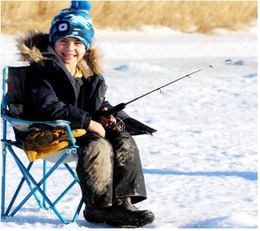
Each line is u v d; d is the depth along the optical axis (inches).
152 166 635.5
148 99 1057.5
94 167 422.9
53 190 547.2
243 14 2667.3
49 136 433.1
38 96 441.7
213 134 804.6
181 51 1850.4
